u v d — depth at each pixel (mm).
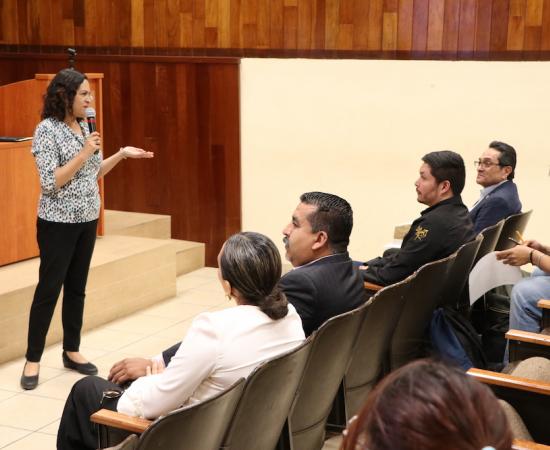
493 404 787
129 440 1642
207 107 6137
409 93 5637
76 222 3635
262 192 6133
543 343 2506
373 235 5883
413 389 785
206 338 1995
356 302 2645
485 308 3709
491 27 5387
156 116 6266
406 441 757
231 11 5969
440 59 5527
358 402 2709
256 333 2029
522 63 5340
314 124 5914
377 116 5742
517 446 1650
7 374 3842
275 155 6051
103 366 4012
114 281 4742
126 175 6406
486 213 4398
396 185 5777
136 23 6211
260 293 2064
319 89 5855
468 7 5414
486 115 5473
